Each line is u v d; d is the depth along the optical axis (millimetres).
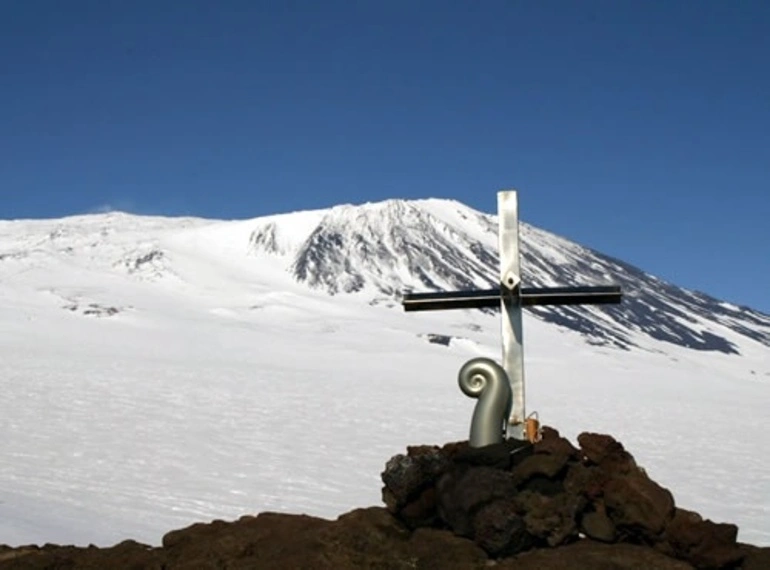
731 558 6961
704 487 26672
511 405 8164
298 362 75812
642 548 7230
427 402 48969
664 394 70125
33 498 19781
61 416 35625
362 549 7484
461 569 7000
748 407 61094
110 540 15906
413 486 7707
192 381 51156
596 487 7473
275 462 27625
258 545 7848
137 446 29562
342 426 37562
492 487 7367
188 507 20031
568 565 6859
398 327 111562
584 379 80188
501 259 8609
